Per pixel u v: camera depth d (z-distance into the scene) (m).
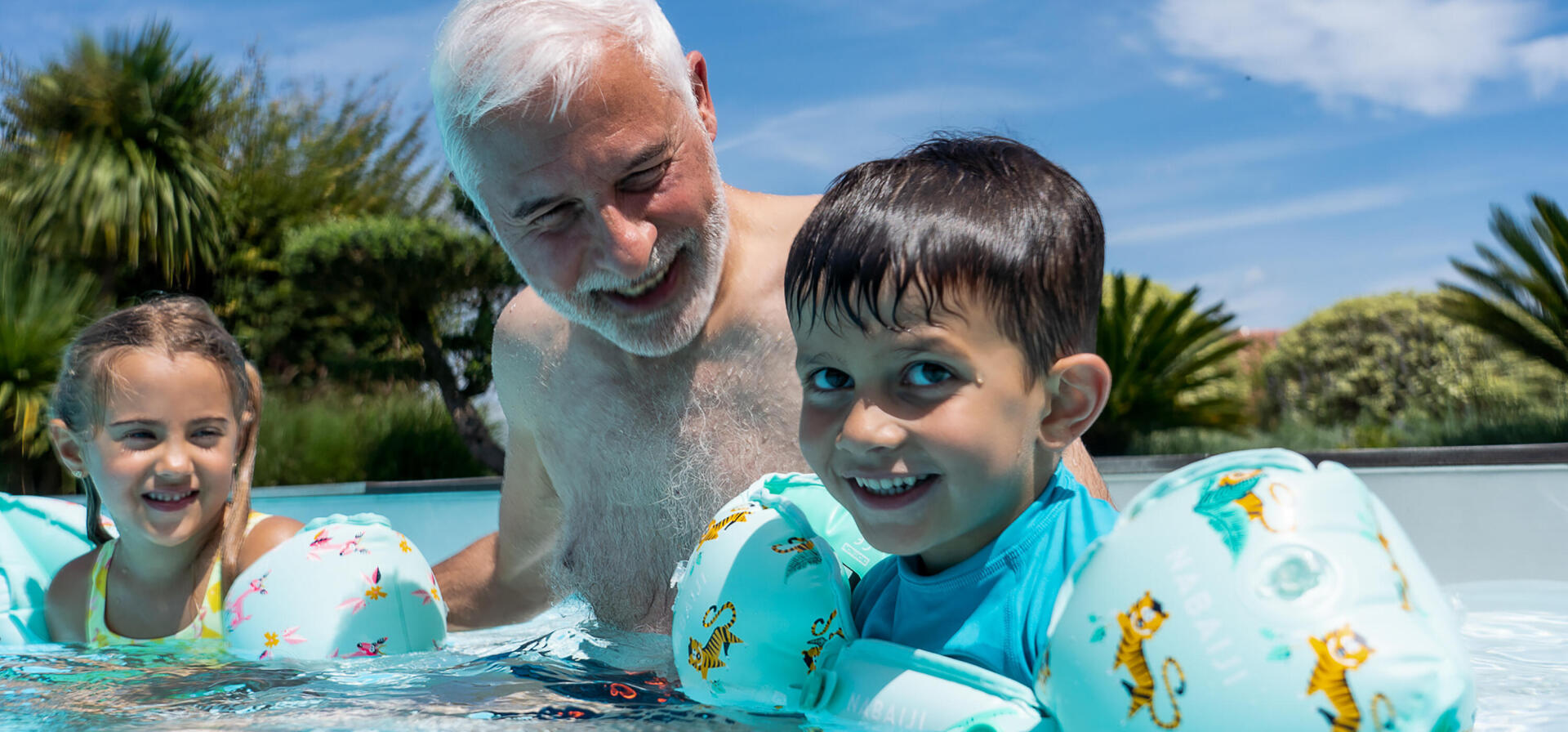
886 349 1.04
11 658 1.71
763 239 1.80
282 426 9.45
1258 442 9.08
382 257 9.82
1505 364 9.41
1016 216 1.09
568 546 1.91
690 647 1.26
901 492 1.06
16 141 10.72
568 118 1.45
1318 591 0.82
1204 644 0.83
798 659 1.20
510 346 1.92
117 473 1.82
